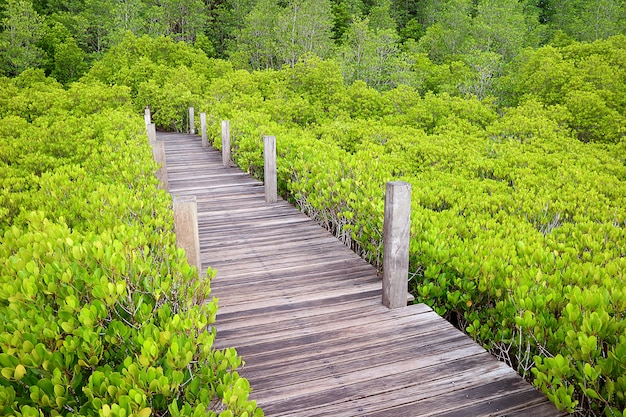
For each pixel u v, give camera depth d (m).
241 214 6.33
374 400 2.62
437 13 48.12
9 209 4.58
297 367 2.92
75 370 1.93
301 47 34.78
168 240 3.42
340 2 48.41
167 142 14.37
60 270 2.33
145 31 41.34
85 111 16.91
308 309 3.66
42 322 2.02
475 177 10.28
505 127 16.23
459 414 2.51
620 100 20.33
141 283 2.52
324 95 21.56
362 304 3.74
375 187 5.04
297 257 4.77
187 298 2.58
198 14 43.97
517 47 36.31
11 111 16.67
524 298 2.95
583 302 2.61
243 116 11.77
